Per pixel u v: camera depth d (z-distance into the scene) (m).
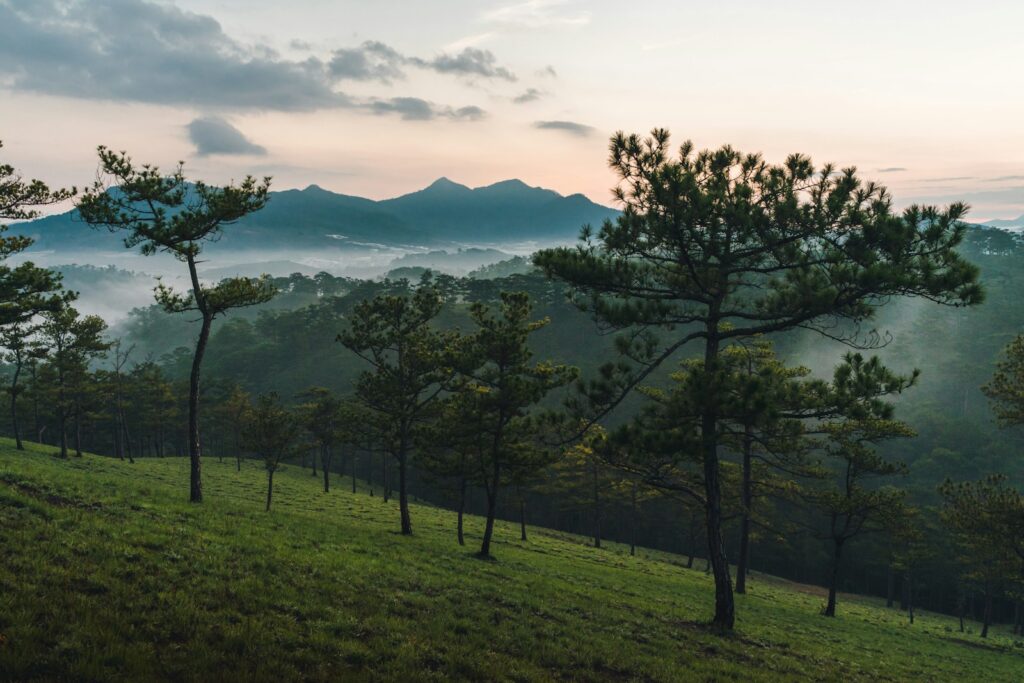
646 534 102.25
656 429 19.78
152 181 28.61
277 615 12.58
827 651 22.28
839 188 16.78
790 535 89.62
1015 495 32.12
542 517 105.75
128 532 16.38
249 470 75.69
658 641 17.81
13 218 27.53
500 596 19.28
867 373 17.03
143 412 98.69
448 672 11.45
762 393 17.89
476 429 36.44
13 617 9.48
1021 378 29.45
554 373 34.94
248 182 30.66
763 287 20.58
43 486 20.50
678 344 20.28
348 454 107.62
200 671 9.35
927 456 107.88
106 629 9.94
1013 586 64.56
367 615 13.96
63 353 60.31
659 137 18.27
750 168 19.28
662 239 19.25
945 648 32.31
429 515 59.34
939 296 15.67
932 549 73.25
